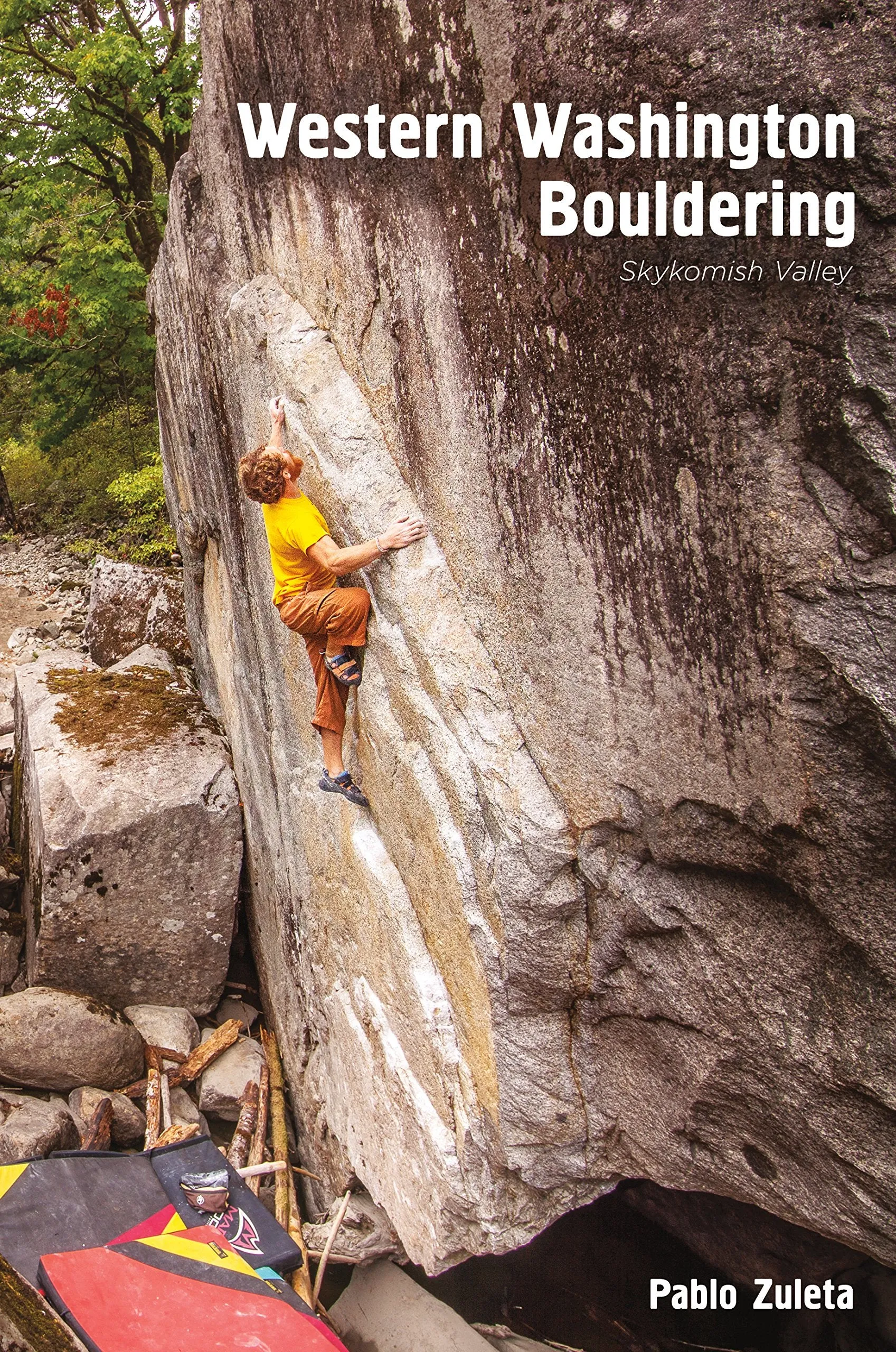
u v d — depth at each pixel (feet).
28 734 23.49
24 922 22.03
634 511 8.46
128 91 43.16
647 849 9.56
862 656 7.21
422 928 13.00
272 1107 19.36
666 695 8.72
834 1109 8.72
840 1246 13.29
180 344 21.24
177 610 31.40
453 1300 15.98
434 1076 12.80
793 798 7.89
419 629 11.37
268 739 18.49
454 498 11.01
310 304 13.83
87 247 45.75
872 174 6.43
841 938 8.22
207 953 21.24
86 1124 17.61
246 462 12.36
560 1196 12.53
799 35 6.53
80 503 49.49
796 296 6.92
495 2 8.50
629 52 7.39
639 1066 10.77
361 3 10.52
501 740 10.66
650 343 7.84
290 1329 11.19
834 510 7.14
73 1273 11.07
